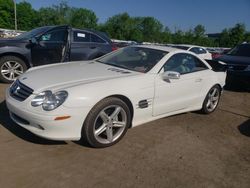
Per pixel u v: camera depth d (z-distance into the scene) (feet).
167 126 16.83
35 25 257.55
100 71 14.66
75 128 12.18
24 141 13.26
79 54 26.37
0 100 18.83
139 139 14.67
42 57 24.73
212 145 14.97
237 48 33.58
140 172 11.70
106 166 11.87
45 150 12.65
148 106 14.76
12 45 23.44
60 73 14.05
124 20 281.54
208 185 11.34
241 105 23.73
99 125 13.06
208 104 19.51
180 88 16.40
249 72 28.43
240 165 13.14
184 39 263.08
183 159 13.10
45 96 11.94
